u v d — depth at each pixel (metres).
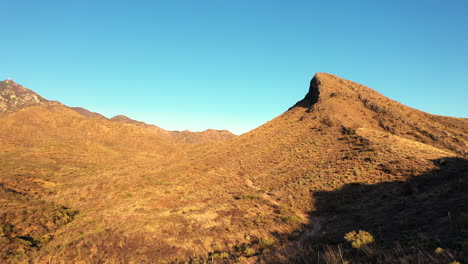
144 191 34.19
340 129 52.44
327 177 31.59
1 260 14.48
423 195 18.44
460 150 39.88
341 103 69.88
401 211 16.03
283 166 41.47
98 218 23.30
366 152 36.59
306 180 32.22
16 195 27.94
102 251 16.06
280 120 80.81
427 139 46.22
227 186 36.06
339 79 101.31
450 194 15.57
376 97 78.44
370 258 7.92
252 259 13.15
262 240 16.66
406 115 61.78
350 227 15.66
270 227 19.45
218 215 23.39
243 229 19.53
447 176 22.95
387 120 57.94
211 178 40.91
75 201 29.77
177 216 23.34
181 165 54.59
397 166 29.12
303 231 17.62
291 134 59.16
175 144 113.38
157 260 14.70
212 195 32.12
